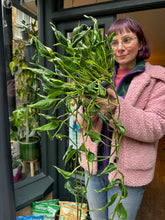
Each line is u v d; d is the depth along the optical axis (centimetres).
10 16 119
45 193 127
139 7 99
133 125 54
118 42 65
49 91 27
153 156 66
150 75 64
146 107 64
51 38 122
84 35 28
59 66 26
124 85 70
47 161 139
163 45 407
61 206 116
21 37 135
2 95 23
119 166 65
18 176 136
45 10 121
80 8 111
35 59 131
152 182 180
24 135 150
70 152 32
